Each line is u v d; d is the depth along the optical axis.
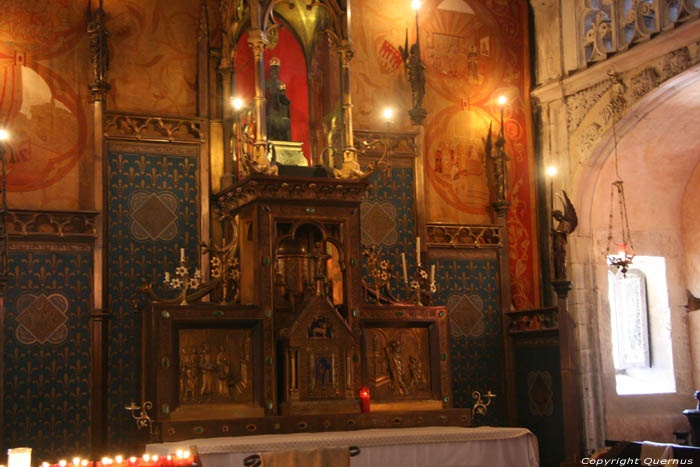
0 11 13.39
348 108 13.45
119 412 13.06
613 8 15.13
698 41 13.63
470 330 15.84
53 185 13.32
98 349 12.95
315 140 14.49
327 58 14.73
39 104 13.41
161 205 13.77
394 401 12.81
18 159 13.19
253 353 12.25
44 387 12.71
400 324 13.15
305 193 12.62
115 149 13.62
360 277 12.85
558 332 14.62
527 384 15.42
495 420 15.70
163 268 13.64
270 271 12.30
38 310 12.83
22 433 12.48
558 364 14.63
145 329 12.25
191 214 13.94
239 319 12.08
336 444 10.71
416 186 15.52
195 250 13.87
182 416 11.57
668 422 16.62
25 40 13.48
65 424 12.74
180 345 11.86
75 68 13.73
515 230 16.69
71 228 13.14
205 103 14.27
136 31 14.22
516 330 15.81
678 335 17.20
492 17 17.08
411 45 16.25
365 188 13.00
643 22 14.55
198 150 14.12
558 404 14.55
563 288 14.16
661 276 17.41
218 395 11.95
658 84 14.34
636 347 17.67
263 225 12.35
